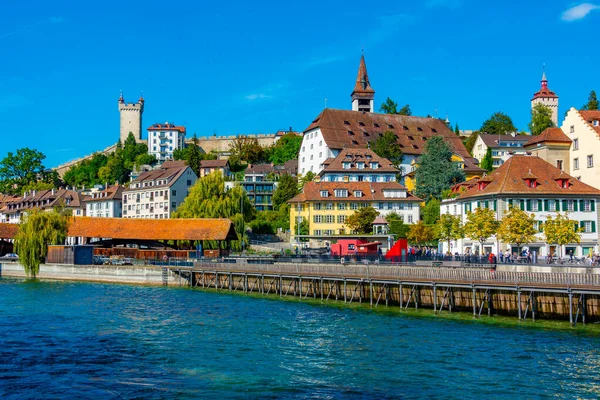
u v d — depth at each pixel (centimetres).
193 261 8081
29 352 4012
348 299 6431
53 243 9131
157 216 14400
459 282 5247
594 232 8181
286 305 6128
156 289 7669
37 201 16712
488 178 8719
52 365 3684
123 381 3353
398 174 14800
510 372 3475
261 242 11381
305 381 3341
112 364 3706
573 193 8162
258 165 18100
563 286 4678
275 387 3234
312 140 15812
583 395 3091
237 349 4088
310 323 5038
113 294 7075
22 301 6400
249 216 12231
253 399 3048
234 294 7119
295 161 18725
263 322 5106
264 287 7250
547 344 4116
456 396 3084
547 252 7931
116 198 15662
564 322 4841
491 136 17250
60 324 5019
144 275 8262
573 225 7188
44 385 3284
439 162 12938
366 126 16150
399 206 11775
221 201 10850
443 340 4288
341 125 15712
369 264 6688
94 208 16012
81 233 9531
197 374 3488
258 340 4369
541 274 4884
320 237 8188
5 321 5156
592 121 9106
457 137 17038
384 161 13662
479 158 17075
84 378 3409
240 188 11681
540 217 8088
